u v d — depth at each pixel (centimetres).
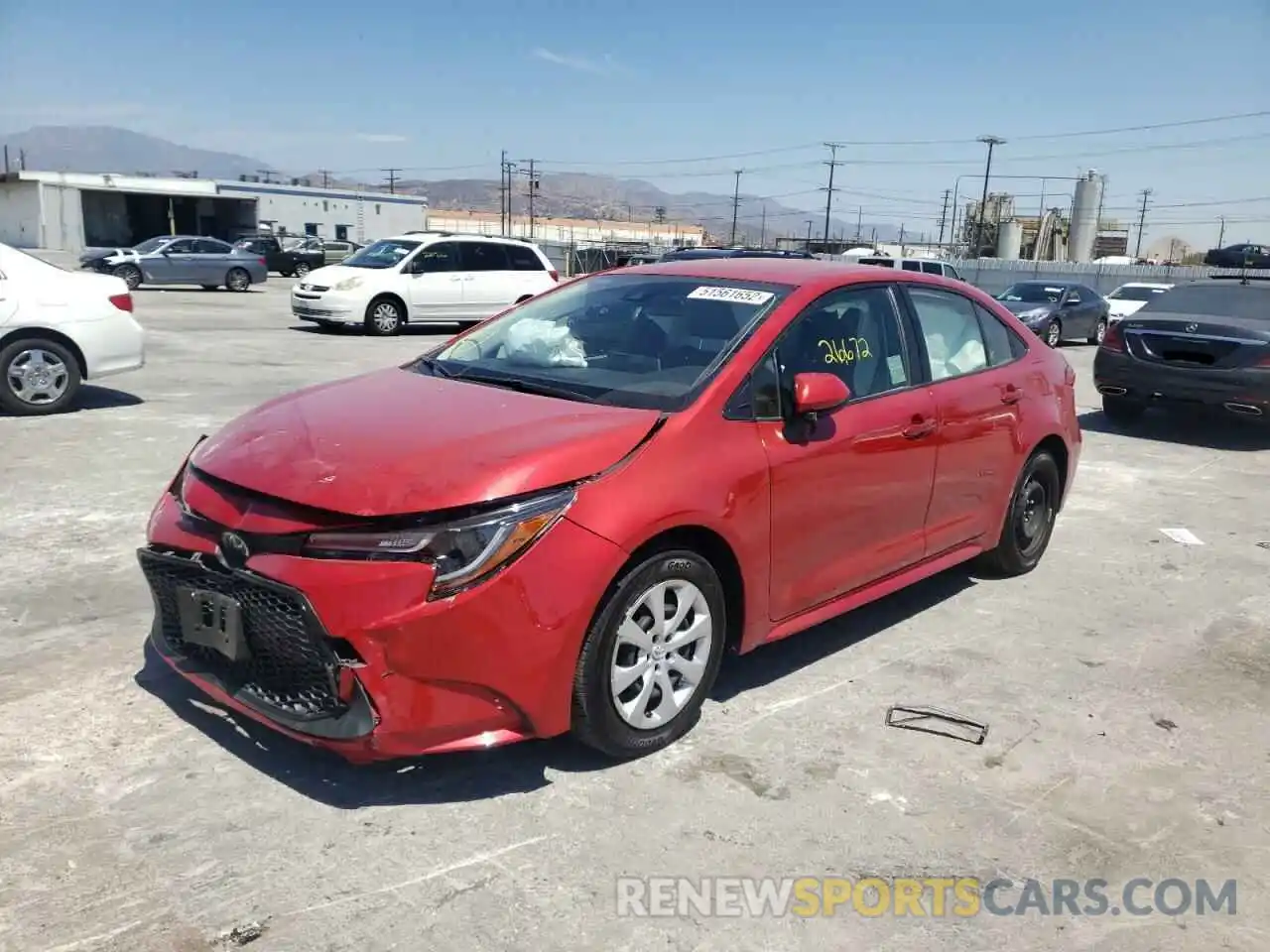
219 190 5981
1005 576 566
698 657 360
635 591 329
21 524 580
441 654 293
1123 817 331
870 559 433
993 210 7938
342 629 288
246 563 306
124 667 402
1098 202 7219
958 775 352
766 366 383
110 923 261
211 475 328
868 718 391
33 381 877
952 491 476
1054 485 573
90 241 5750
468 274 1859
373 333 1778
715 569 369
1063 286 2320
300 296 1770
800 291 417
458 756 348
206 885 277
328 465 314
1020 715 400
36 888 273
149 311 2058
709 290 431
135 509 614
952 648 465
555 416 349
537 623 303
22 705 370
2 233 5847
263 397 1022
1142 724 397
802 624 405
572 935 265
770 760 355
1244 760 372
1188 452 965
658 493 329
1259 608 536
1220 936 276
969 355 502
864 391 425
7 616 450
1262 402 955
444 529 295
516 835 305
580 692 323
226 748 346
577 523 311
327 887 279
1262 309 1034
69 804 311
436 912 271
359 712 294
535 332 442
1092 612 520
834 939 269
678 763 350
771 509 371
